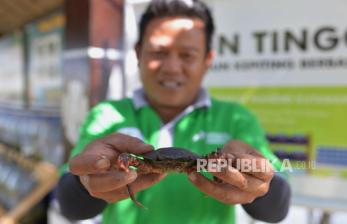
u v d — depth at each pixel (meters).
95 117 0.83
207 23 0.83
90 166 0.54
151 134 0.79
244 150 0.63
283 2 1.32
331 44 1.27
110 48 1.54
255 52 1.37
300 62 1.31
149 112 0.82
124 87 1.56
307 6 1.29
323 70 1.28
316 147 1.30
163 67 0.77
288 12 1.32
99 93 1.52
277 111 1.35
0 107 2.77
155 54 0.79
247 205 0.72
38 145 2.13
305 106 1.31
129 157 0.56
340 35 1.26
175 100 0.79
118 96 1.56
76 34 1.58
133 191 0.59
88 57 1.50
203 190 0.58
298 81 1.32
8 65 2.55
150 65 0.79
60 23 1.86
